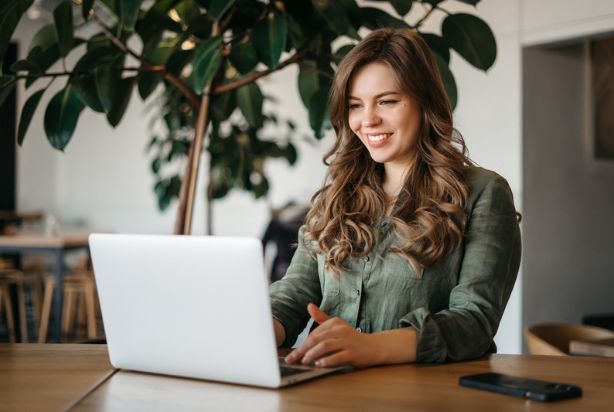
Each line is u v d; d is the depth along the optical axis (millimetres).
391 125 1884
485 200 1828
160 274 1525
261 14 2732
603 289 5730
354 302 1900
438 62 2652
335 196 1986
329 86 2846
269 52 2496
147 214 9258
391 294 1854
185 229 2916
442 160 1877
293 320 1969
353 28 2648
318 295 2053
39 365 1719
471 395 1367
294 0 2629
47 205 9820
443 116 1924
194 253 1469
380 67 1875
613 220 5797
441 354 1639
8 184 9016
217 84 2934
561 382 1479
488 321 1714
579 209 5598
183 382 1543
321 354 1544
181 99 3465
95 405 1359
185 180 2934
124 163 9430
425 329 1638
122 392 1460
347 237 1916
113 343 1640
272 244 7688
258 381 1450
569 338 3762
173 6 2711
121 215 9461
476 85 5531
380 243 1890
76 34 8961
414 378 1507
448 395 1368
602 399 1343
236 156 4215
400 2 2680
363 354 1573
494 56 2648
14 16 2486
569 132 5535
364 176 2012
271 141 5094
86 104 2607
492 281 1750
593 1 4863
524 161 5293
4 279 6988
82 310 7410
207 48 2518
